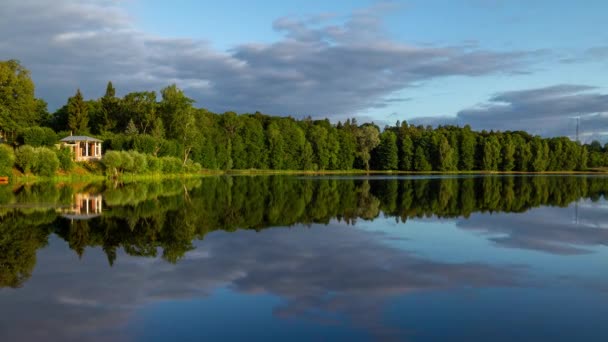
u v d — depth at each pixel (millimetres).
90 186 42812
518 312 9070
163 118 84500
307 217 22906
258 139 115750
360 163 129250
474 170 128500
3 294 9930
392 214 24422
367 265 12797
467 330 8125
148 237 16719
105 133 75500
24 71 64312
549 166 127125
